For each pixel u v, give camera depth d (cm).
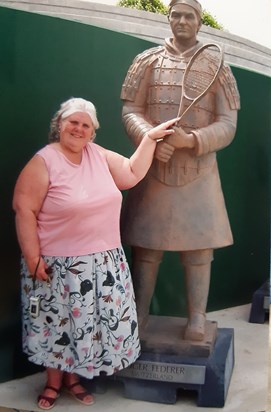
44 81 299
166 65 271
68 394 280
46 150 253
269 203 410
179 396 283
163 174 271
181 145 260
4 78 283
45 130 302
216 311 394
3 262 292
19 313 300
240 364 316
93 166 255
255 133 393
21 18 286
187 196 272
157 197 273
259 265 411
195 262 282
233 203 389
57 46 302
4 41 281
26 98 293
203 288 284
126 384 278
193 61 264
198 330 278
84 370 251
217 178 282
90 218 246
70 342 252
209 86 258
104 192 249
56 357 254
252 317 374
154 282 291
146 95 278
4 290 294
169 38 280
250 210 400
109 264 252
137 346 267
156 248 272
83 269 247
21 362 304
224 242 278
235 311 395
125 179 263
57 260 248
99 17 332
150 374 274
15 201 251
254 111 390
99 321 251
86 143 254
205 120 271
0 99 283
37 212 251
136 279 287
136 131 270
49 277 250
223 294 396
